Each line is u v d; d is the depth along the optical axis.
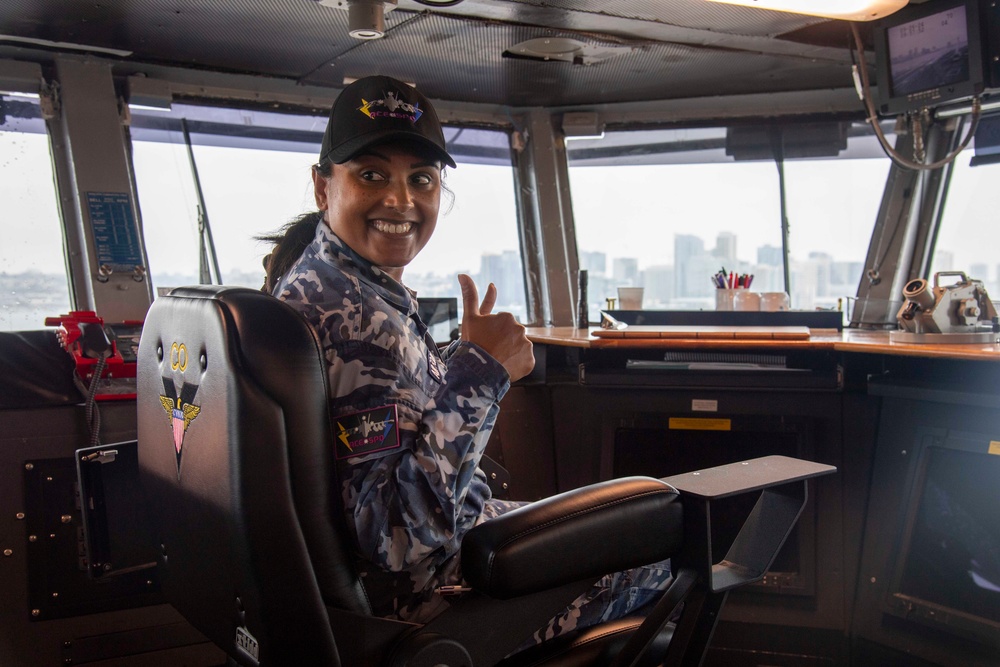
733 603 2.44
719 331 2.39
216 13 2.57
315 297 1.19
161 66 3.09
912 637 2.19
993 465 2.04
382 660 1.08
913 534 2.18
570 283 3.94
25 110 2.95
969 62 2.75
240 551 1.00
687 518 1.22
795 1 2.48
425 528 1.12
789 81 3.49
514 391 2.79
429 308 3.10
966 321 2.16
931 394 2.09
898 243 3.50
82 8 2.50
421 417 1.15
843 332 2.74
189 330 1.09
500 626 1.16
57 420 2.11
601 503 1.13
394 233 1.27
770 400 2.49
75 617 2.14
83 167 2.93
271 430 0.99
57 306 3.07
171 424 1.16
